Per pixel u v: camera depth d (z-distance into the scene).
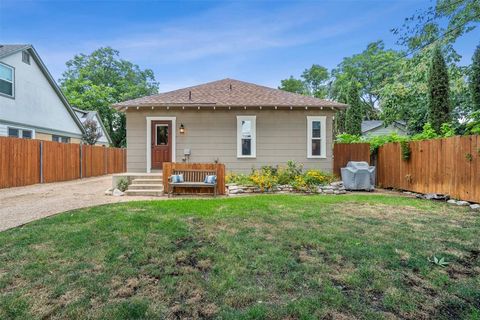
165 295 2.57
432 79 12.53
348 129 20.61
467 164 6.90
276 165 10.91
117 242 3.87
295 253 3.54
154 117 10.75
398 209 6.12
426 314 2.30
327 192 8.97
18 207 6.49
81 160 14.80
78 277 2.89
